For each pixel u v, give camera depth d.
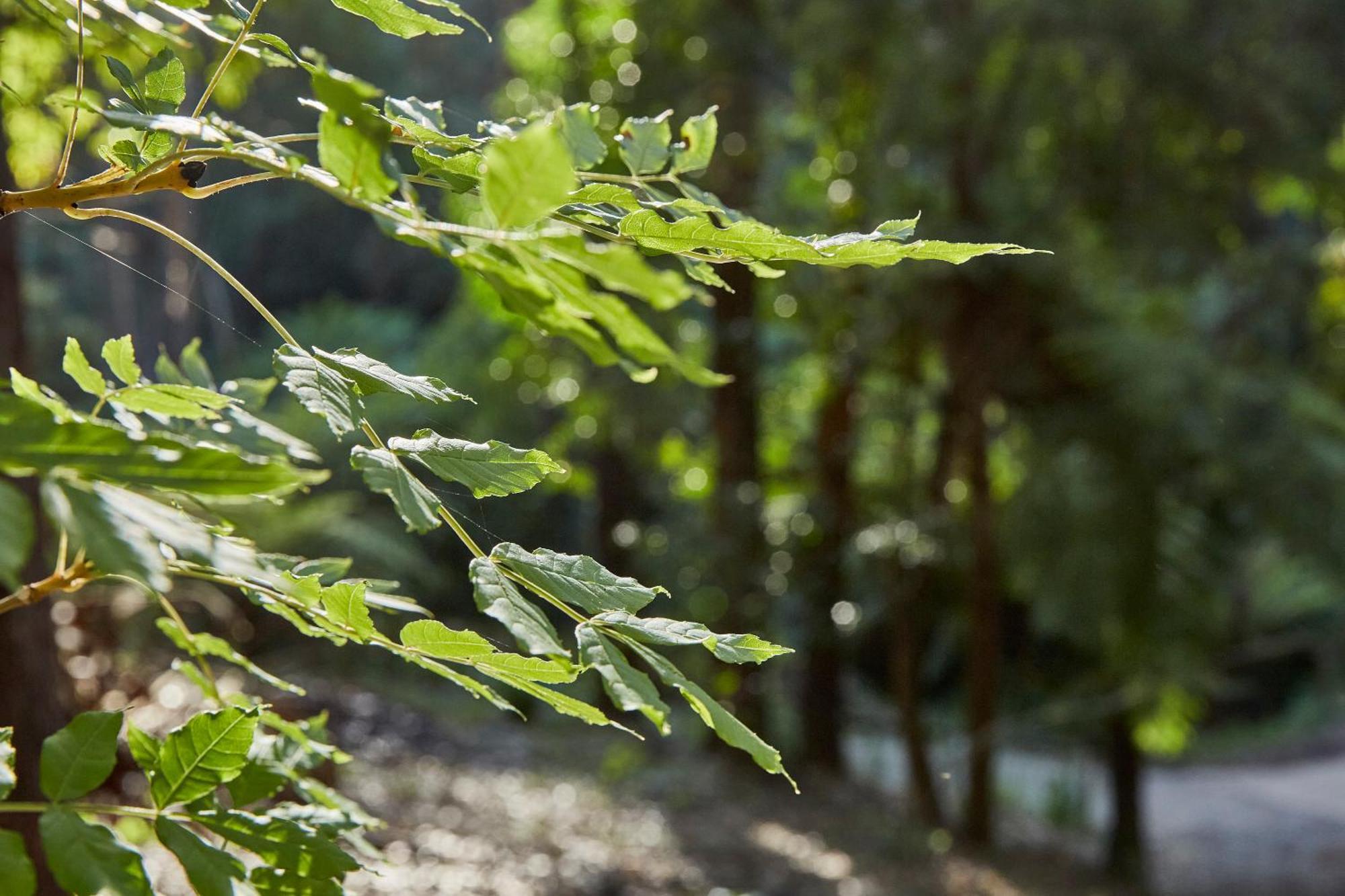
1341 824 15.09
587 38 10.45
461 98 20.25
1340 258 10.30
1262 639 14.25
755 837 8.50
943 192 10.09
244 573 0.56
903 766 13.82
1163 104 9.27
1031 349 9.87
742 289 10.24
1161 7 8.79
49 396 0.77
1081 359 9.55
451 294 23.22
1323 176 9.45
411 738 9.76
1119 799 11.42
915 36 9.11
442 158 0.94
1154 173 9.54
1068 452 9.95
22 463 0.52
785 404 12.30
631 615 0.85
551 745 11.00
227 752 0.88
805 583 10.48
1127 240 9.80
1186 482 9.64
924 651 15.02
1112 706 10.86
